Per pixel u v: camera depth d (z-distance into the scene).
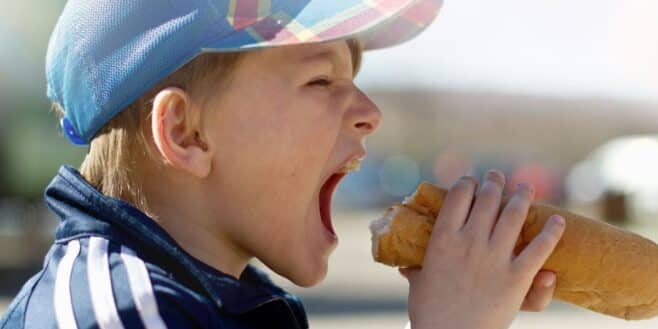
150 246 1.91
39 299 1.92
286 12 2.00
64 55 2.08
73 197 2.01
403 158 30.78
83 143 2.19
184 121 1.99
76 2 2.09
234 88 2.01
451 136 36.44
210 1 1.96
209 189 2.02
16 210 19.14
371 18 2.06
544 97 36.88
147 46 1.96
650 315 2.15
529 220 2.06
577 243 2.06
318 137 2.06
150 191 2.02
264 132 2.02
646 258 2.09
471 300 1.94
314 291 12.27
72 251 1.94
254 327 1.95
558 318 10.36
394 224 2.07
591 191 20.89
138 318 1.79
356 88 2.16
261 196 2.03
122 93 1.99
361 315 10.68
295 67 2.06
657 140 20.58
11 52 16.95
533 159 30.52
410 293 2.02
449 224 2.02
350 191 27.86
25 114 18.47
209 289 1.88
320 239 2.10
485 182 2.09
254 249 2.05
